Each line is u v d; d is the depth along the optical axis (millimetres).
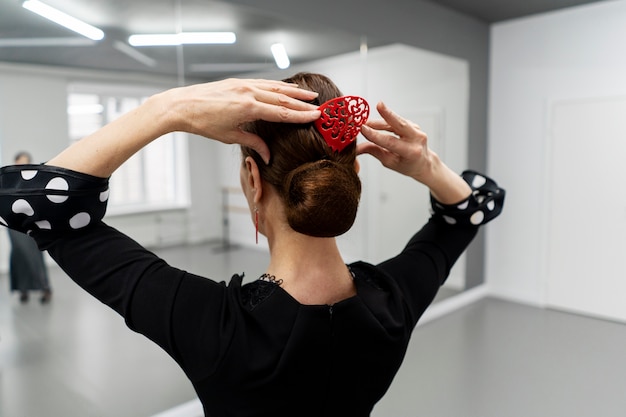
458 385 2662
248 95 416
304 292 511
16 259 2324
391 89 3551
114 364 2510
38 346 2379
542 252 3975
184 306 460
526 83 3939
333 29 2852
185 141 2723
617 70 3441
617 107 3463
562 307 3906
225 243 2887
